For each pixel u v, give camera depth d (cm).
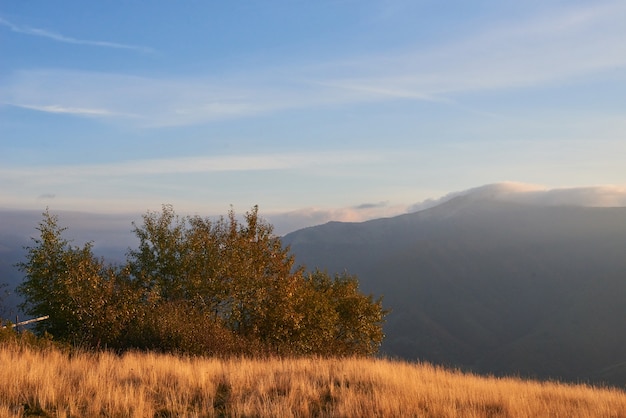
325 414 1005
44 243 2286
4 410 842
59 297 2139
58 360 1331
